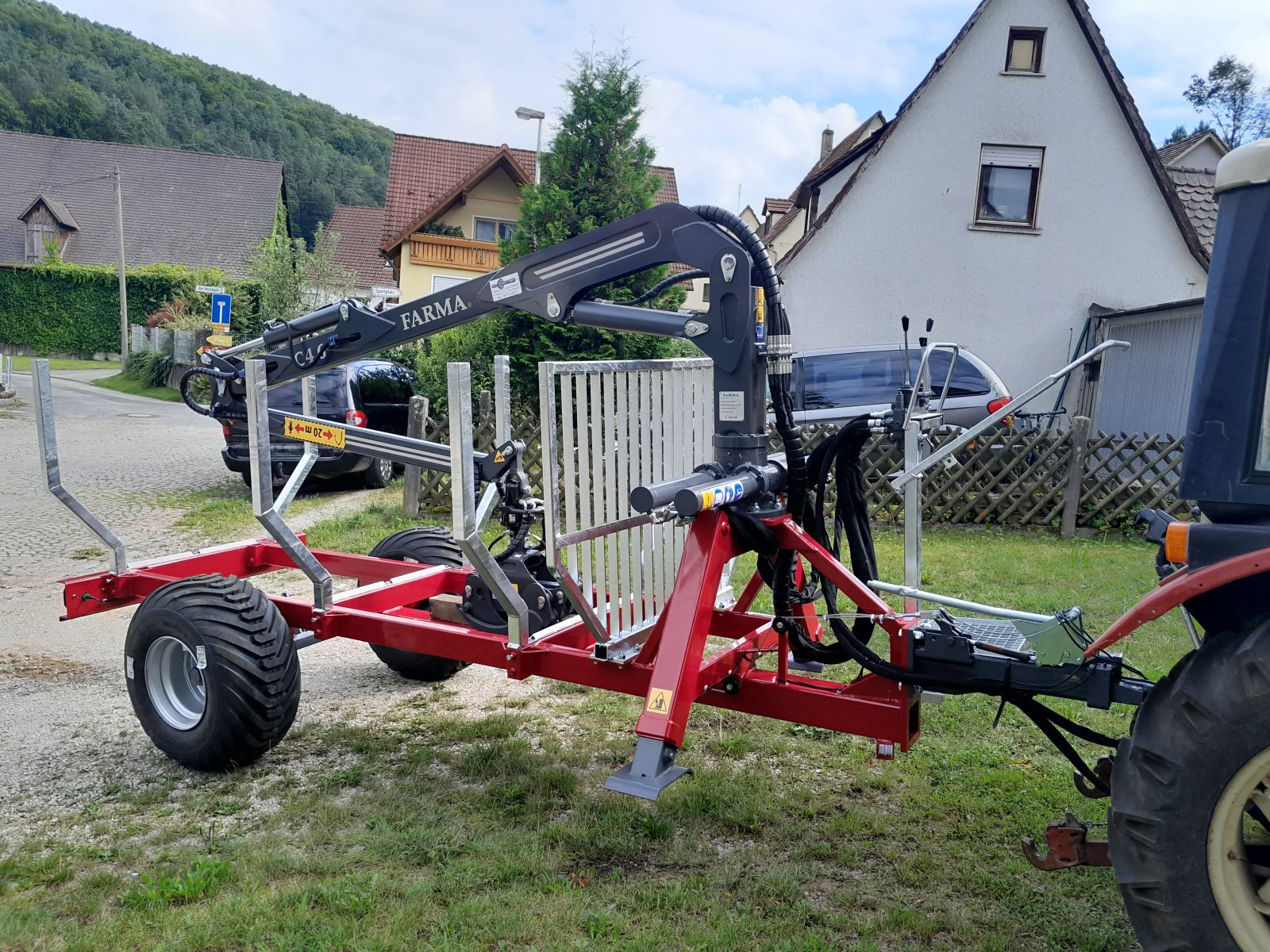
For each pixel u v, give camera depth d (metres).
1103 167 15.05
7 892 2.87
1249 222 2.10
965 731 4.25
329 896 2.79
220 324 13.97
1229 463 2.13
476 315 3.76
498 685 4.92
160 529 8.56
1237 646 2.06
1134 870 2.13
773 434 6.72
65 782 3.70
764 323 3.17
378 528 8.59
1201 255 14.95
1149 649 5.23
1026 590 6.68
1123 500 9.11
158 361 26.52
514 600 3.45
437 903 2.82
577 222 11.40
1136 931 2.17
